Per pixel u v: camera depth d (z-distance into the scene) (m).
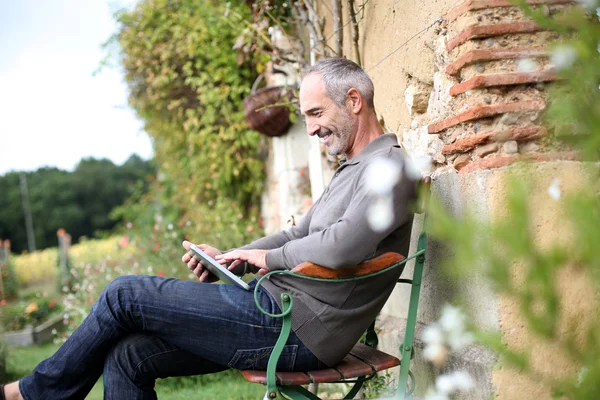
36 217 46.69
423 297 2.78
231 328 2.33
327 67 2.60
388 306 3.40
